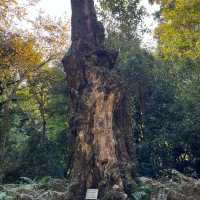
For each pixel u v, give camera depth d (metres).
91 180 12.24
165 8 18.61
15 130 27.67
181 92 23.58
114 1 23.98
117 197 11.59
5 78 24.34
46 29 25.61
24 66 24.34
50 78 26.77
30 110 28.67
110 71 13.14
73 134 12.96
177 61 24.03
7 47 23.39
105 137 12.41
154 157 23.20
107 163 12.21
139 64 24.05
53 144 25.20
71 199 12.16
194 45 17.70
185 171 23.34
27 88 27.30
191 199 12.05
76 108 13.02
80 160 12.45
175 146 22.95
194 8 17.02
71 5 14.22
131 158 13.37
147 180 13.30
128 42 24.30
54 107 27.09
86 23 13.98
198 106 22.83
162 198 12.18
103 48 13.76
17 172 23.08
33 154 24.06
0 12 23.03
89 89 12.85
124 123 13.40
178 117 23.45
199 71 23.42
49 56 26.00
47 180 17.64
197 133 22.50
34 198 12.73
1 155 23.41
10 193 13.53
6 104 24.69
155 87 24.30
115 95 12.80
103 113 12.56
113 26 24.36
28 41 24.16
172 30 17.64
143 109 24.38
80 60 13.29
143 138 24.06
